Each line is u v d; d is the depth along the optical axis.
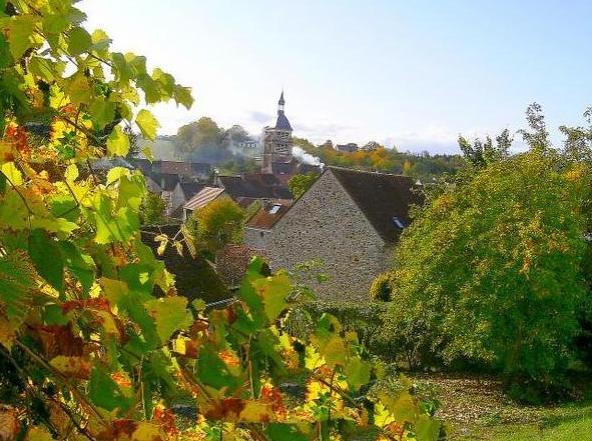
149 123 1.59
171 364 1.46
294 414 1.85
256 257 1.58
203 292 13.13
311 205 29.98
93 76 1.50
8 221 1.20
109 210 1.46
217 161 126.50
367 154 100.81
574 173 18.67
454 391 16.83
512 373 16.94
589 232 18.66
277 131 110.62
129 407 1.25
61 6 1.34
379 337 19.39
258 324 1.51
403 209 29.17
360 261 28.06
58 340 1.23
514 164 16.72
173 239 1.97
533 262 15.38
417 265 17.39
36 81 1.61
